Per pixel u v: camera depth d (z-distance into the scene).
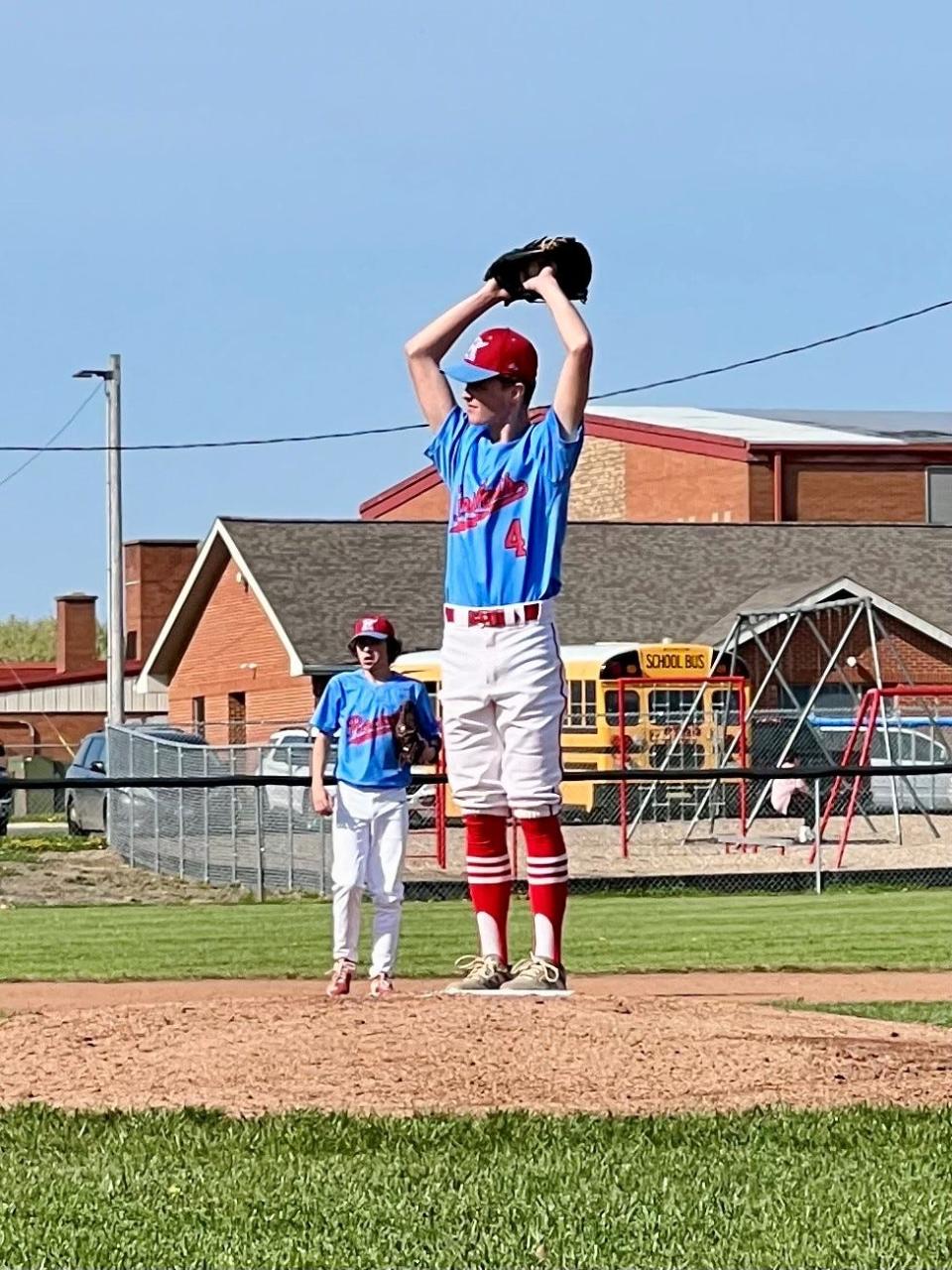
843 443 52.69
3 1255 5.82
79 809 37.25
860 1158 6.98
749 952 17.16
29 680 67.62
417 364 9.62
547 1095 7.98
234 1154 6.99
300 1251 5.87
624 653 32.97
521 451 9.29
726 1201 6.43
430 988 14.01
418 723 12.06
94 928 19.91
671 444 54.47
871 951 17.31
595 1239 5.99
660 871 26.73
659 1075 8.28
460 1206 6.35
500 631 9.38
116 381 40.66
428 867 26.36
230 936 18.97
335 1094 7.96
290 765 24.70
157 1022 8.97
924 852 29.06
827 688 40.25
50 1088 8.09
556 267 9.38
